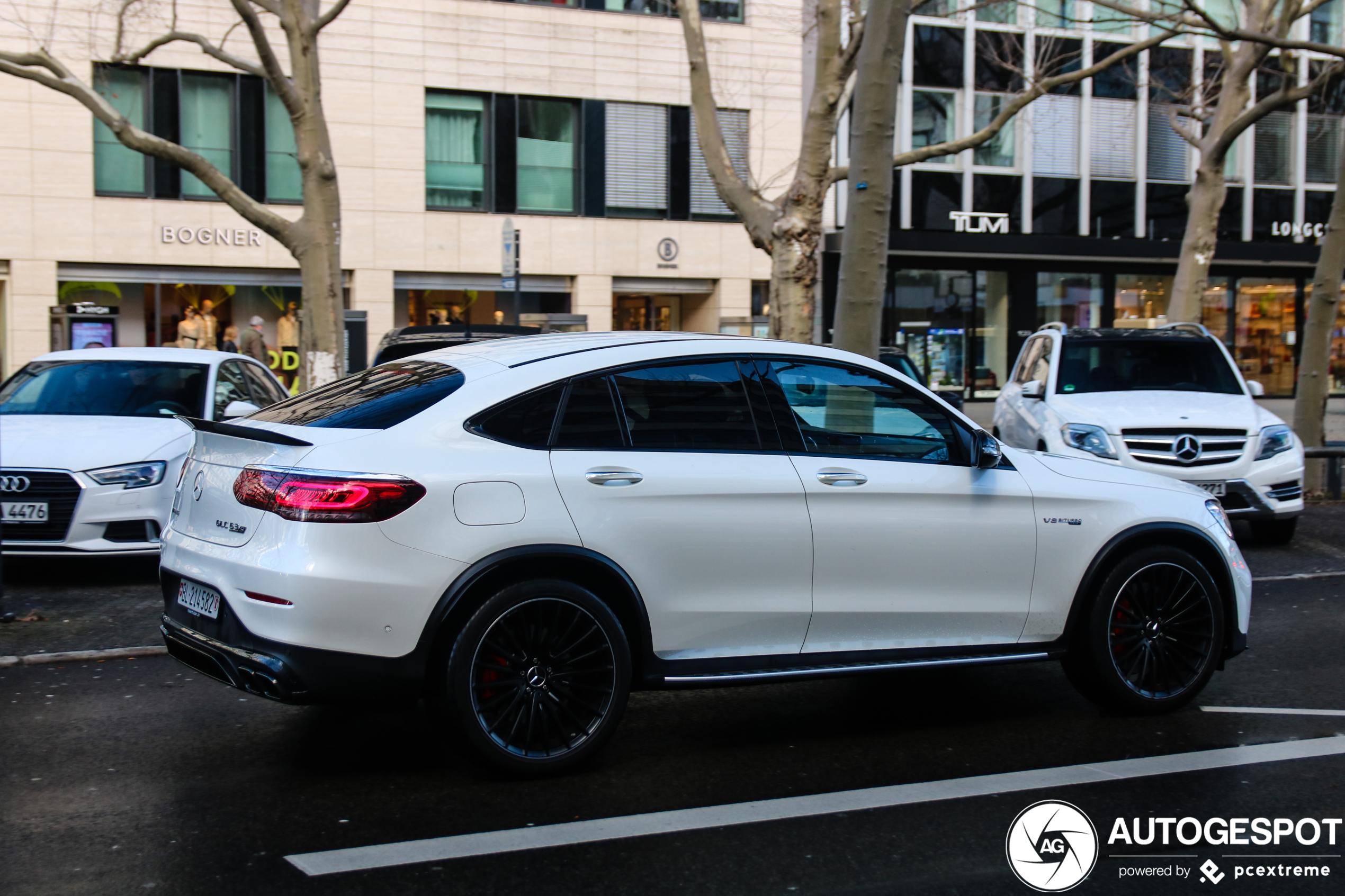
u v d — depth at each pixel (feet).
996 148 88.63
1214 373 36.91
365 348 68.64
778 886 11.81
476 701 14.30
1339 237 44.68
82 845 12.75
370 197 76.33
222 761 15.70
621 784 14.84
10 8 68.59
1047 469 18.01
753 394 16.24
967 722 17.85
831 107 37.83
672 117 82.53
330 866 12.21
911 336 90.89
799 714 18.26
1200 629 18.44
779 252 38.86
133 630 23.20
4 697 18.79
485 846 12.75
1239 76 51.88
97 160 71.51
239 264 74.18
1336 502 44.09
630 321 84.28
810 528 15.98
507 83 78.69
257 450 14.47
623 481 14.98
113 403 30.07
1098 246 90.68
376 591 13.66
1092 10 88.53
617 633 14.97
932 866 12.38
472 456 14.35
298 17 41.73
